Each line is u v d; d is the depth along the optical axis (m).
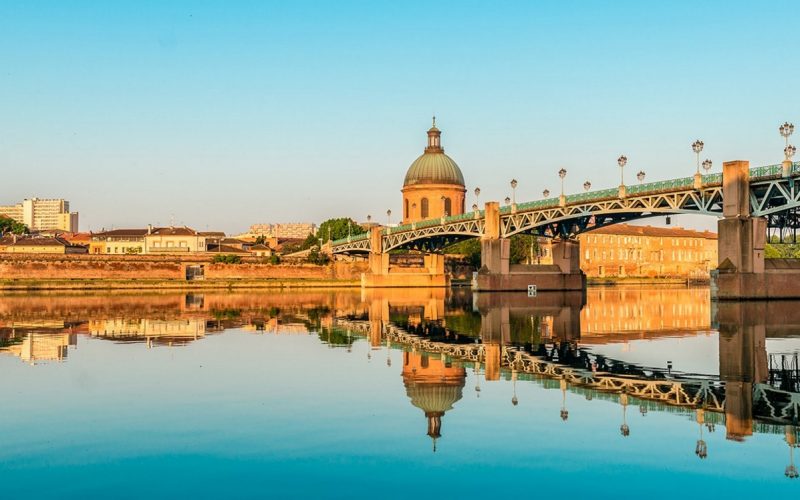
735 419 24.72
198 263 168.38
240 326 60.50
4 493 17.56
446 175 186.12
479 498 17.23
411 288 166.00
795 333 52.28
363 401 27.66
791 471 19.09
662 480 18.44
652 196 91.88
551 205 109.88
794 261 81.88
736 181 78.25
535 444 21.61
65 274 150.25
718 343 46.94
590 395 28.91
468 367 36.50
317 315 74.75
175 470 19.22
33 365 36.81
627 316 72.50
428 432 22.86
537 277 123.31
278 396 28.55
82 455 20.50
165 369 35.59
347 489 17.80
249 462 19.88
